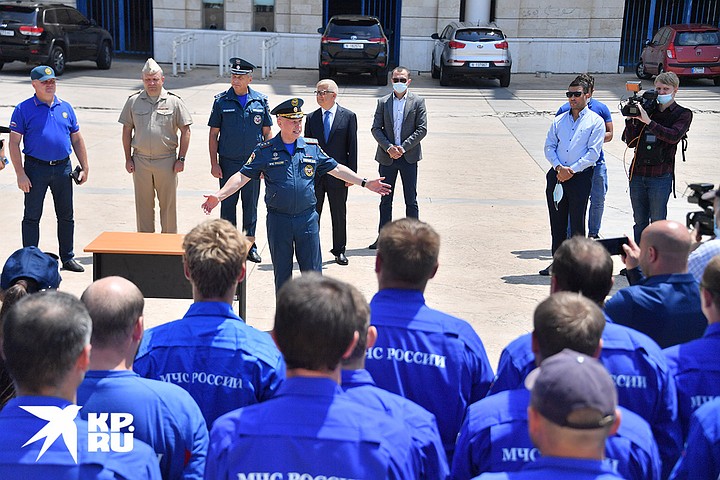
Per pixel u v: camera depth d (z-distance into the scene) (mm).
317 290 2262
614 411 1904
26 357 2209
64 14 20594
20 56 19781
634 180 7086
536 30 23609
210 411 2953
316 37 23531
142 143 7289
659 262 3479
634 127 6992
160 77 7219
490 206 9641
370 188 5949
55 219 8633
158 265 5176
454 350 2932
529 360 2887
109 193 9781
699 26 21281
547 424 1914
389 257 2984
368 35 20203
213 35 23516
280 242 5902
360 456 2170
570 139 6836
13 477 2209
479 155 12602
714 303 2924
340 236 7422
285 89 19641
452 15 23406
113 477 2252
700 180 11039
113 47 23578
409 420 2463
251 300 6586
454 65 20406
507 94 19688
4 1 21766
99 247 5188
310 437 2178
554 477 1898
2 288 3775
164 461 2588
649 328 3426
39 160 6926
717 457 2428
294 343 2223
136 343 2672
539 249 8039
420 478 2400
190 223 8734
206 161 11750
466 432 2551
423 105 7758
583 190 6891
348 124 7316
